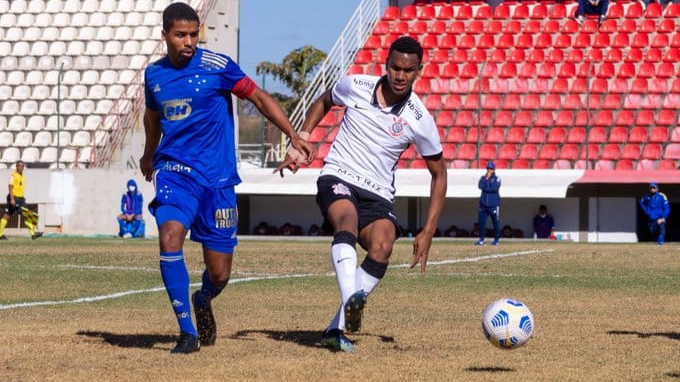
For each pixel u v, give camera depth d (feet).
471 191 262.88
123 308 82.64
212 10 322.96
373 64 318.04
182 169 58.13
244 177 268.82
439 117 296.30
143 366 52.21
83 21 333.83
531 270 130.72
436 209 62.80
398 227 62.69
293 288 102.01
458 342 62.80
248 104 296.10
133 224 256.73
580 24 321.52
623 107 290.76
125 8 334.85
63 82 317.01
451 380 48.78
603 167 276.62
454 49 319.68
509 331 52.90
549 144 284.00
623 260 153.38
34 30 333.21
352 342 62.23
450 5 338.95
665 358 56.65
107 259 146.00
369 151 61.67
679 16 322.96
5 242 209.56
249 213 281.13
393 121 61.16
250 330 68.74
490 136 289.12
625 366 53.62
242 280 110.93
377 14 338.13
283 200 279.49
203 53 59.00
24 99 313.94
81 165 296.30
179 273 57.31
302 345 61.00
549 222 263.08
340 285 57.31
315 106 63.72
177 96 58.03
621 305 87.25
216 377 49.11
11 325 70.28
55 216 278.67
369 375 49.98
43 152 301.43
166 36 57.88
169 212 57.62
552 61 307.58
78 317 75.72
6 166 302.66
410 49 59.67
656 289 103.45
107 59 320.50
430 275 120.98
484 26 330.54
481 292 98.89
